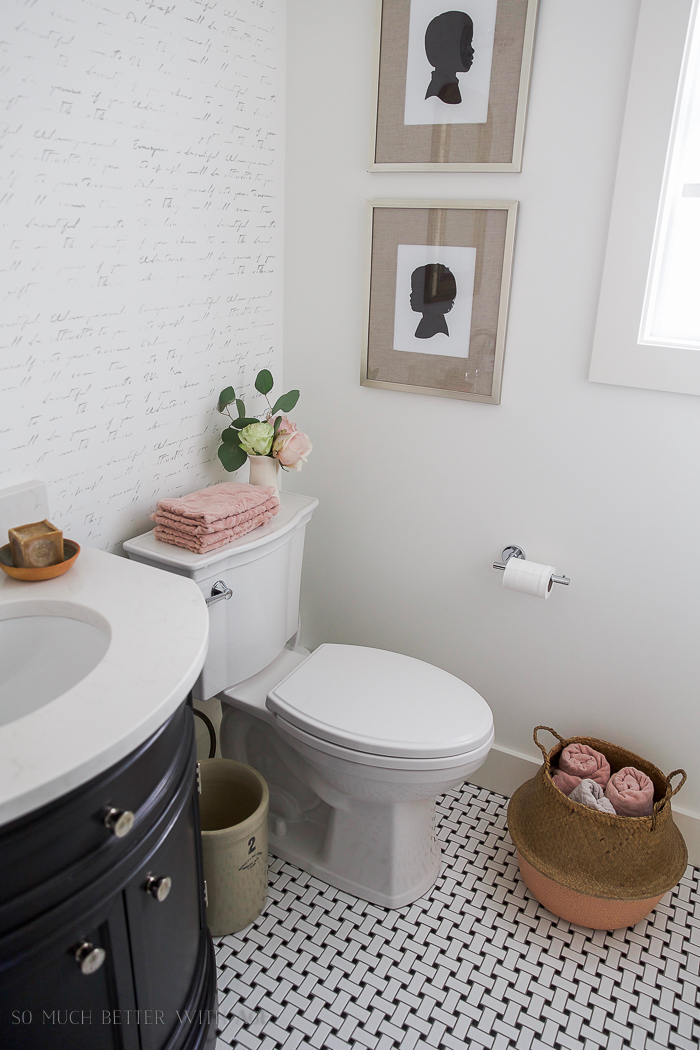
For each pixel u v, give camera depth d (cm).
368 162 176
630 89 142
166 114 148
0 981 85
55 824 84
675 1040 144
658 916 172
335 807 169
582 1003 151
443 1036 143
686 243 156
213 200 166
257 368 196
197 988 126
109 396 150
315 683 166
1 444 130
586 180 155
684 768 182
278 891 174
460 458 187
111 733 85
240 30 162
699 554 165
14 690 115
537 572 172
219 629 163
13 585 121
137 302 151
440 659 209
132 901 100
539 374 171
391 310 184
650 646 177
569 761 177
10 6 114
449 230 171
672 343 156
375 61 167
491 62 155
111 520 158
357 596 217
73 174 131
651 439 163
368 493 204
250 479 180
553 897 165
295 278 196
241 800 173
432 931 166
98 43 130
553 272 163
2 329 125
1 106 116
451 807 203
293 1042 141
